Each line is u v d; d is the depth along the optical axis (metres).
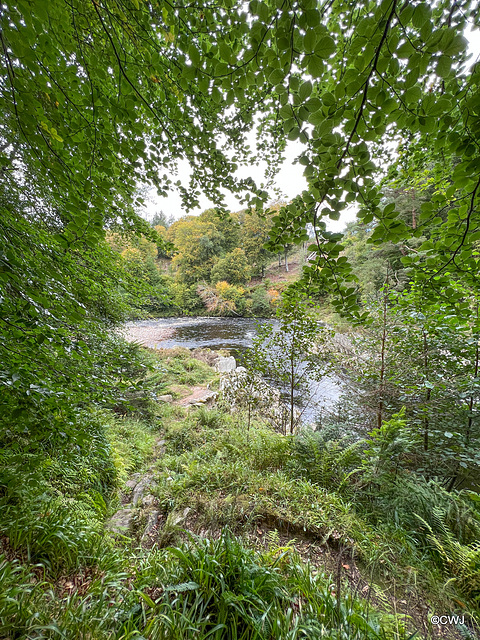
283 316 3.75
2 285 1.07
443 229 1.12
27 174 1.67
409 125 0.79
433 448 2.46
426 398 2.60
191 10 0.93
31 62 0.82
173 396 6.66
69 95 1.01
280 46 0.67
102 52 1.09
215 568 1.49
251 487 2.57
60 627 1.17
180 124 1.52
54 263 1.56
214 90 0.90
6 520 1.68
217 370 9.73
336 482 2.73
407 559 1.85
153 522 2.41
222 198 1.94
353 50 0.70
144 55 1.14
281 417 4.54
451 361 2.53
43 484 2.04
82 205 1.13
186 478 2.91
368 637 1.22
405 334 2.81
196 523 2.29
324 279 1.17
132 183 1.68
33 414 1.12
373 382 2.94
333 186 0.88
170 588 1.34
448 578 1.72
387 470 2.47
